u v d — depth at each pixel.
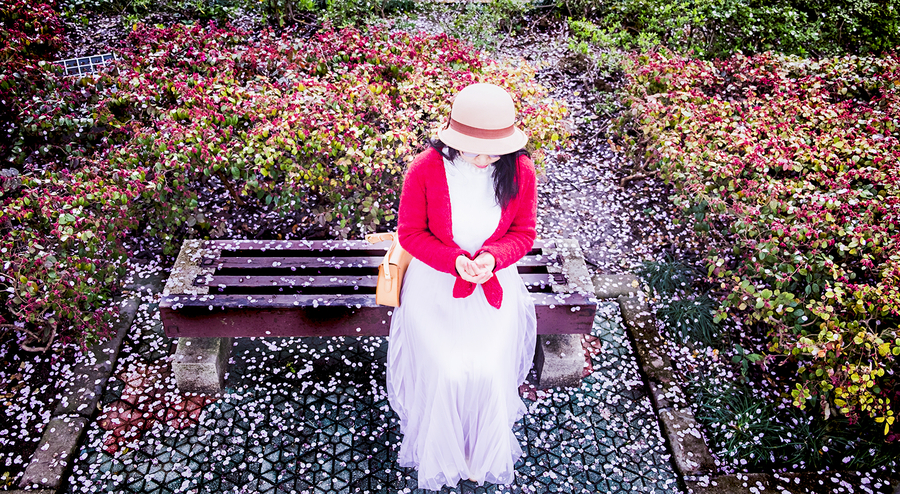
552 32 6.41
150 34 4.62
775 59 5.04
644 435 3.02
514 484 2.77
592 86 5.59
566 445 2.95
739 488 2.77
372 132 3.71
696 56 5.82
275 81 4.45
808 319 3.18
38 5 4.89
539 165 4.12
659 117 4.32
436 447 2.48
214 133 3.55
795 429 3.05
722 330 3.58
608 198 4.55
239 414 3.00
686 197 3.90
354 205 3.91
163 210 3.58
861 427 3.05
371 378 3.23
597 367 3.36
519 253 2.37
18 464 2.75
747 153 3.72
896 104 4.49
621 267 4.01
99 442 2.83
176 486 2.68
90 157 3.86
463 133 2.10
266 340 3.39
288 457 2.83
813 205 3.27
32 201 3.21
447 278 2.42
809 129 4.26
